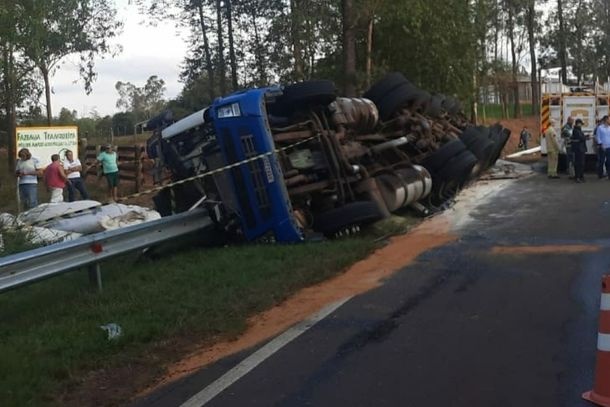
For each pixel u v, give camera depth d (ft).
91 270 28.37
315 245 34.37
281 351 20.98
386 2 71.82
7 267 24.21
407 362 19.44
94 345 21.53
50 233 38.42
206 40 99.86
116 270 32.45
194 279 29.04
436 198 47.09
